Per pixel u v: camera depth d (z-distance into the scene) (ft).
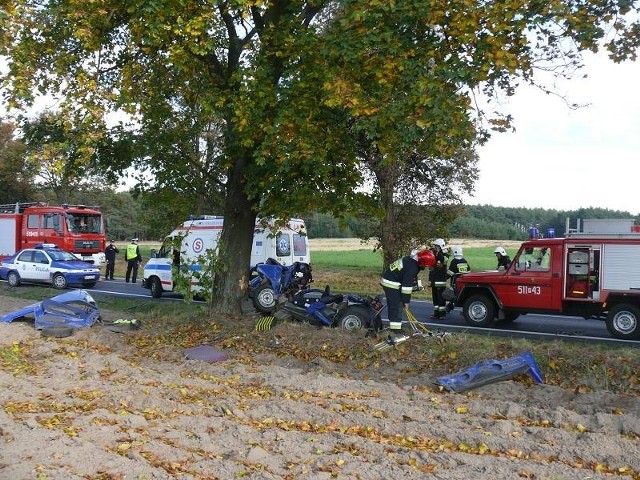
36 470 17.34
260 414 24.30
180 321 45.39
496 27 29.48
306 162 36.94
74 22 35.86
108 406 25.13
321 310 43.52
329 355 35.22
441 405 25.81
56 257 84.17
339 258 164.76
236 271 45.80
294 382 29.58
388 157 35.27
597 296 45.55
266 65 37.88
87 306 46.21
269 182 40.98
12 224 105.50
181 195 48.70
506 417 24.18
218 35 39.09
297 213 42.91
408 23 32.73
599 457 19.47
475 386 28.35
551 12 29.22
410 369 32.24
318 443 20.75
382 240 82.43
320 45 35.68
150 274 71.77
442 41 32.42
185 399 26.73
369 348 35.04
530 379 29.60
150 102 41.93
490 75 31.37
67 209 102.47
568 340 43.27
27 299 68.23
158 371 33.30
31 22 35.45
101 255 105.19
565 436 21.25
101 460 18.37
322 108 37.42
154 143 43.86
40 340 41.16
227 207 45.91
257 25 42.39
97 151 44.16
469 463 18.95
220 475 17.87
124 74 38.60
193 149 46.32
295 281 58.80
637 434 21.86
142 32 36.17
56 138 39.45
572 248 46.73
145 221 93.91
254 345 37.88
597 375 28.91
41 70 36.63
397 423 22.88
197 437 21.31
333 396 27.20
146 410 24.50
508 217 296.51
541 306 47.62
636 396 26.55
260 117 37.04
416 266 35.78
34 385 28.89
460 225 266.16
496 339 35.58
